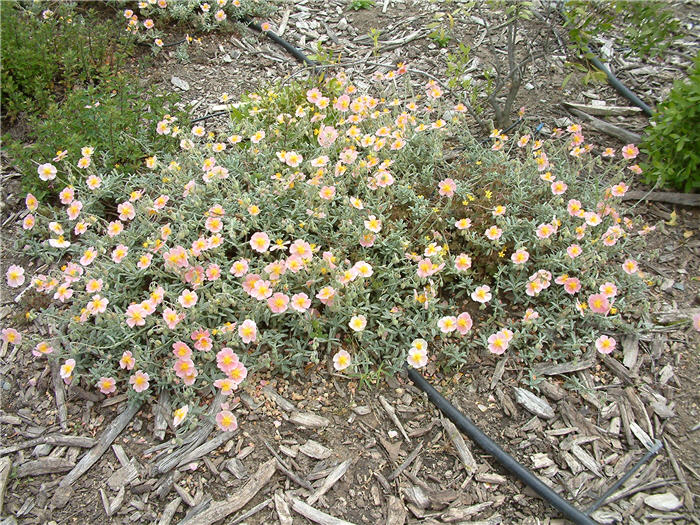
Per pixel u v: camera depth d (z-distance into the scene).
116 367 0.83
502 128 1.17
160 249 0.91
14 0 1.38
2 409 0.81
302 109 1.04
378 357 0.84
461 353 0.83
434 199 1.01
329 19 1.54
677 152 1.00
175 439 0.76
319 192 0.92
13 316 0.93
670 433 0.76
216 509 0.70
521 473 0.72
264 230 0.94
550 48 1.30
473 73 1.33
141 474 0.74
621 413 0.79
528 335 0.84
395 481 0.73
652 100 1.22
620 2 0.99
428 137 1.08
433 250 0.85
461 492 0.72
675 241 0.98
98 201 1.04
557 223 0.88
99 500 0.72
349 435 0.77
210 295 0.81
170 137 1.12
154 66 1.39
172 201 1.01
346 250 0.91
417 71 1.27
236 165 1.05
